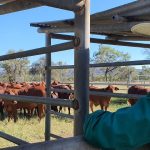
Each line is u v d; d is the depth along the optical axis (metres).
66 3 2.32
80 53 2.40
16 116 14.55
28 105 15.14
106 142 1.67
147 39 4.89
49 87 4.71
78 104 2.41
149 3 3.10
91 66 4.45
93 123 1.73
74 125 2.45
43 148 1.67
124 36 4.85
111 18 3.56
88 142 1.78
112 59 55.19
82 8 2.39
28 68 59.31
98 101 16.78
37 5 2.72
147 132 1.63
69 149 1.75
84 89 2.40
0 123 14.20
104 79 47.50
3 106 16.11
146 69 43.78
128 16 3.39
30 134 11.38
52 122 13.77
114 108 19.39
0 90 16.31
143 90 15.00
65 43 2.53
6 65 57.44
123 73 47.34
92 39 4.50
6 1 2.79
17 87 17.97
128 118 1.64
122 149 1.67
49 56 4.66
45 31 4.56
